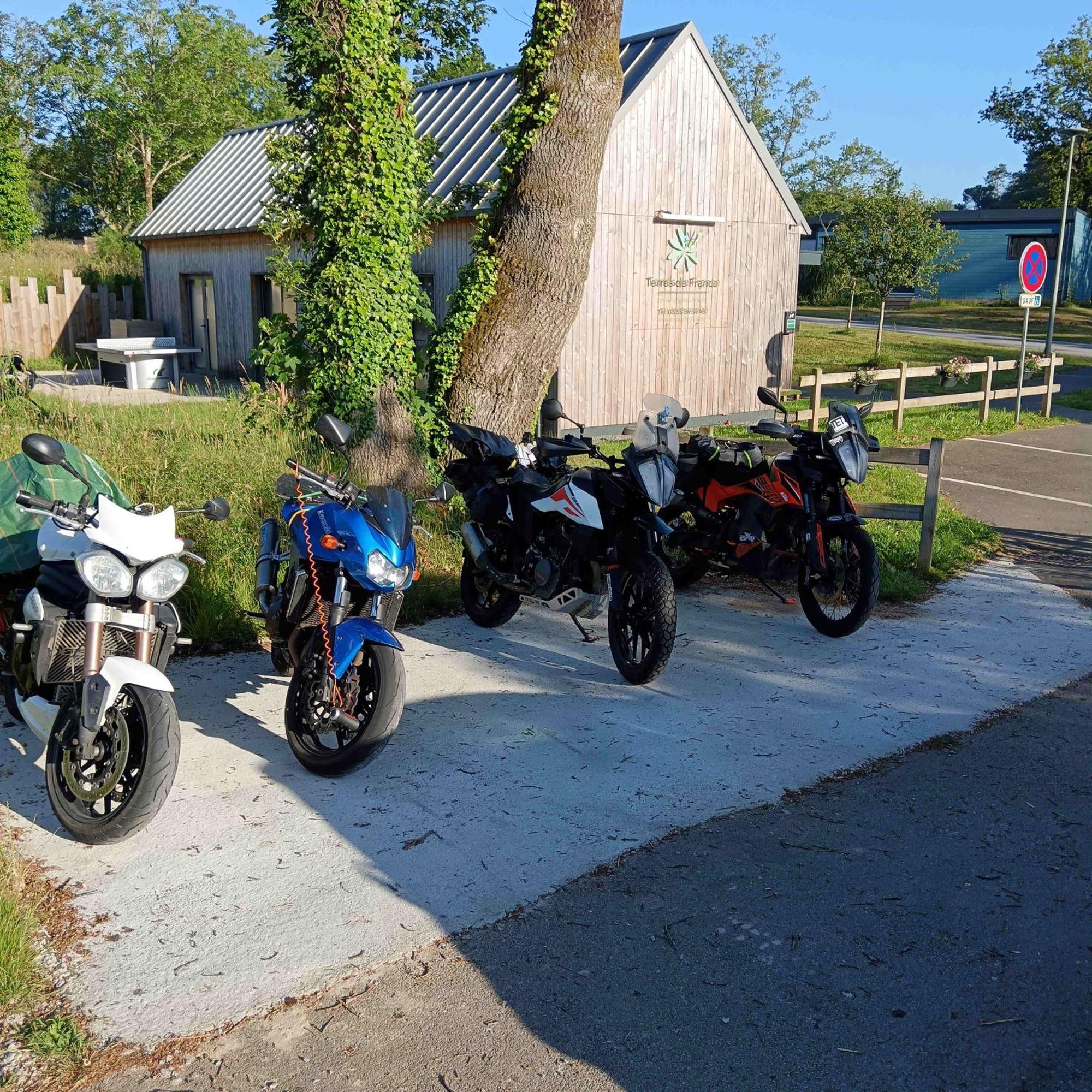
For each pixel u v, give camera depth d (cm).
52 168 4578
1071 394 2252
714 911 397
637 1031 332
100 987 342
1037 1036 336
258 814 456
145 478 820
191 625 661
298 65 928
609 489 624
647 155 1647
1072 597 837
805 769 518
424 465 959
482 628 729
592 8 928
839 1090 311
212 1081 305
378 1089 304
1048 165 6372
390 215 938
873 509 880
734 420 1867
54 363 2586
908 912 401
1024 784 509
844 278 3266
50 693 467
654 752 533
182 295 2475
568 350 1609
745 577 876
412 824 453
